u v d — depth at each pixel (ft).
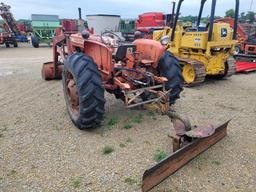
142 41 13.46
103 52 12.17
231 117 14.06
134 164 9.48
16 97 16.93
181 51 22.71
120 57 12.52
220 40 20.92
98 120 11.68
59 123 12.87
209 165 9.47
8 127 12.41
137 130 12.14
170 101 14.01
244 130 12.40
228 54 22.54
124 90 11.39
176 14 21.93
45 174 8.89
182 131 9.64
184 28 23.93
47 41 61.46
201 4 22.91
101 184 8.42
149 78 12.34
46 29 62.23
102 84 11.43
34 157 9.86
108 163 9.52
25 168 9.20
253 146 10.87
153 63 12.95
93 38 14.01
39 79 22.06
